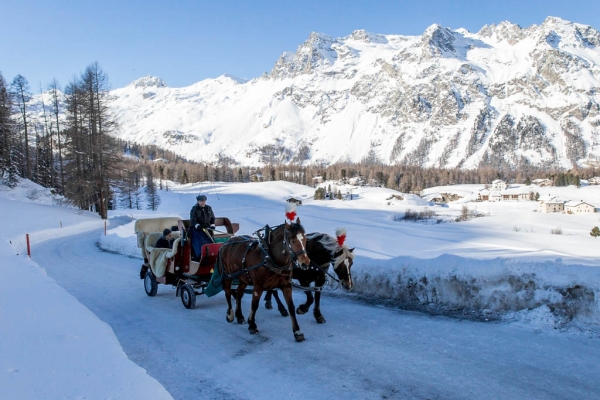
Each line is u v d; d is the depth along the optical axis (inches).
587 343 271.3
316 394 226.8
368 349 286.5
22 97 2760.8
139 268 700.7
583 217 4325.8
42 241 1234.6
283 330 340.2
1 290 406.0
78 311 341.4
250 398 226.4
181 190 6628.9
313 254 357.4
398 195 6127.0
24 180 2490.2
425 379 237.6
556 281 313.1
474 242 2329.0
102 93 2033.7
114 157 2054.6
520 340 284.4
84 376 214.7
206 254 412.5
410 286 398.3
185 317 391.5
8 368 219.5
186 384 245.9
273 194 6166.3
